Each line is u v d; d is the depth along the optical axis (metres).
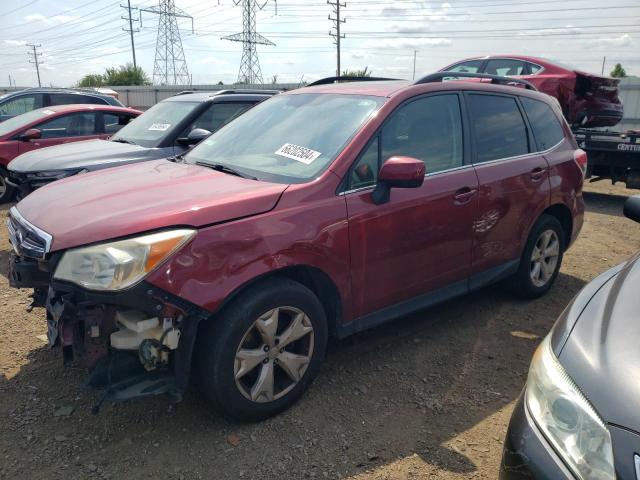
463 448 2.85
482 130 4.09
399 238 3.40
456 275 3.90
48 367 3.51
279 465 2.69
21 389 3.26
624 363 1.83
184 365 2.65
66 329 2.61
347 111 3.57
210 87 33.09
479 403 3.26
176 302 2.55
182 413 3.07
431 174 3.65
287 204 2.94
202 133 5.44
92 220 2.67
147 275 2.47
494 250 4.16
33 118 8.55
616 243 7.00
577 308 2.26
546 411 1.90
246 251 2.73
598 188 11.44
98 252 2.51
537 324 4.36
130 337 2.60
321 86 4.19
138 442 2.83
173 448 2.79
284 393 3.04
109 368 2.64
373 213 3.24
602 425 1.70
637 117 18.92
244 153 3.64
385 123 3.42
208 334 2.73
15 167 6.17
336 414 3.10
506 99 4.42
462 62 11.12
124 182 3.29
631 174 9.23
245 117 4.18
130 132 6.91
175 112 6.75
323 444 2.85
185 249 2.56
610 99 10.33
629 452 1.61
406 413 3.14
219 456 2.74
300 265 2.95
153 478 2.60
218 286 2.65
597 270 5.82
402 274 3.50
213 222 2.68
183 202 2.78
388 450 2.82
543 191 4.47
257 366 2.93
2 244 6.25
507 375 3.59
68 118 8.62
